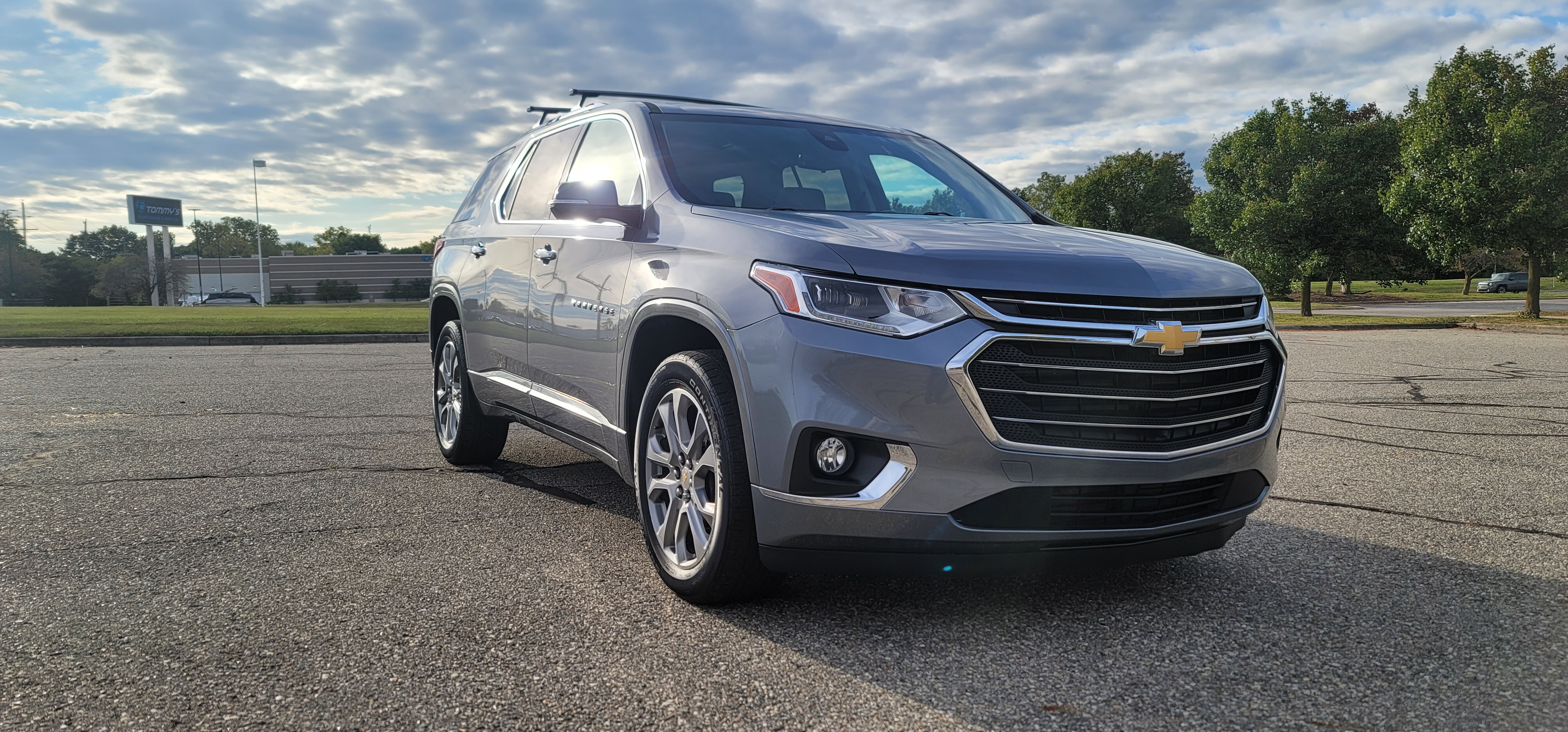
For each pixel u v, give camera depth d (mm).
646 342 3227
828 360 2518
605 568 3250
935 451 2449
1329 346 15133
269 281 107250
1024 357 2461
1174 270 2721
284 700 2188
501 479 4738
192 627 2648
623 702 2195
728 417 2746
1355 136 32281
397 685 2273
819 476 2588
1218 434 2703
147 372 10227
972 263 2531
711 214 3086
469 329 4828
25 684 2264
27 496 4246
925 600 2934
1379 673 2381
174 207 94875
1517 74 22562
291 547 3473
